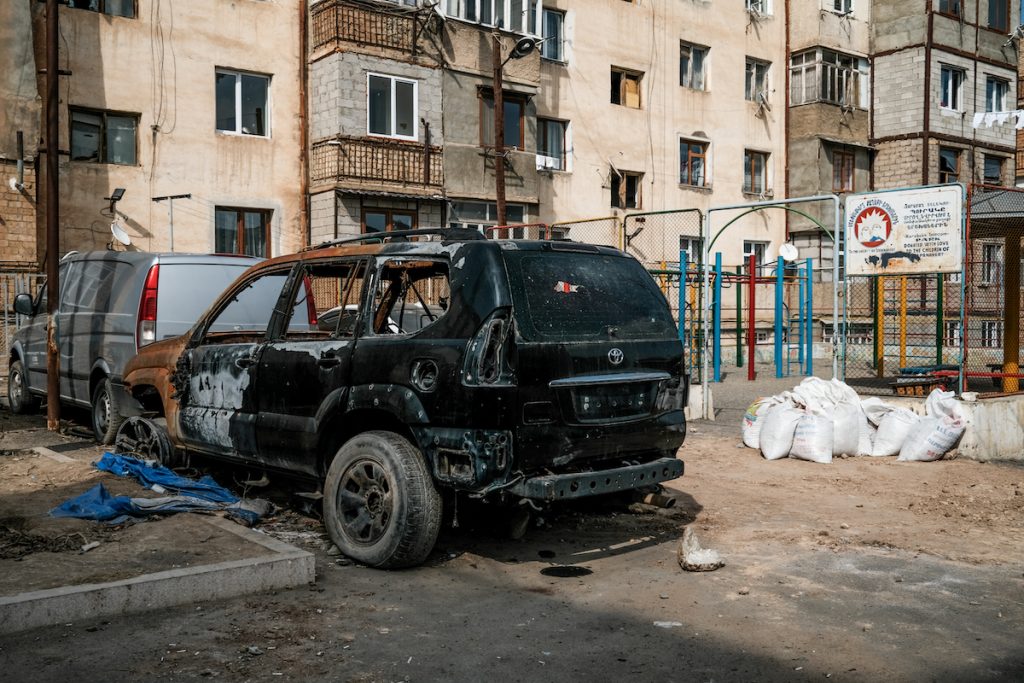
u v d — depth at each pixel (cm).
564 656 404
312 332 641
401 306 597
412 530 514
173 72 2009
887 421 966
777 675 384
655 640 425
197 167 2048
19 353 1220
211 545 517
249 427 621
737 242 3156
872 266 1077
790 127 3303
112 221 1923
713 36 3091
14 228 1772
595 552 582
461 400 494
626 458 561
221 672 378
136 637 415
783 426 945
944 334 1875
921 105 3303
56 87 1013
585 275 557
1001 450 988
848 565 557
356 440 544
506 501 514
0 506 600
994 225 1298
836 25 3288
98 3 1923
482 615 458
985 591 505
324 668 385
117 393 889
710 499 751
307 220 2219
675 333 595
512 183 2500
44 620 424
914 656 406
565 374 511
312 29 2231
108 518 569
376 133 2248
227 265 929
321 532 609
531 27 2558
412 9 2278
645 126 2922
